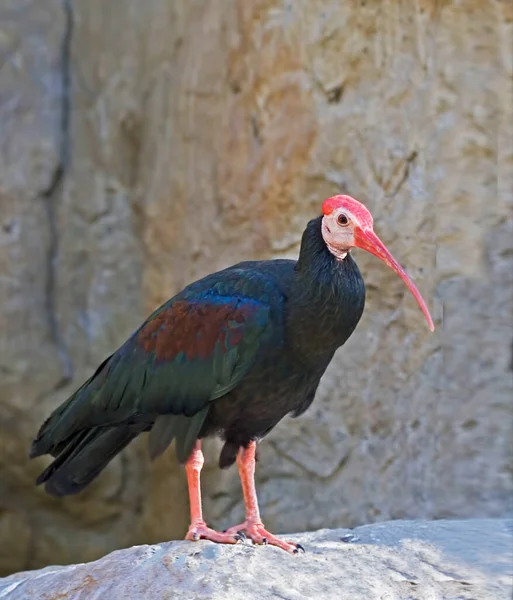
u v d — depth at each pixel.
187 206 19.89
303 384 11.55
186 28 20.38
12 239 21.38
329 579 9.63
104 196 21.91
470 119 17.31
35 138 21.73
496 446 17.06
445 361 17.20
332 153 17.23
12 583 11.48
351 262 11.41
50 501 21.31
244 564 9.90
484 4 17.34
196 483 11.45
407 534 11.20
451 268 17.27
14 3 21.91
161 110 21.03
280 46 17.67
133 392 11.89
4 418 21.06
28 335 21.23
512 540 10.78
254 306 11.34
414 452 17.03
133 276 21.59
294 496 17.70
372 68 17.19
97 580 10.16
